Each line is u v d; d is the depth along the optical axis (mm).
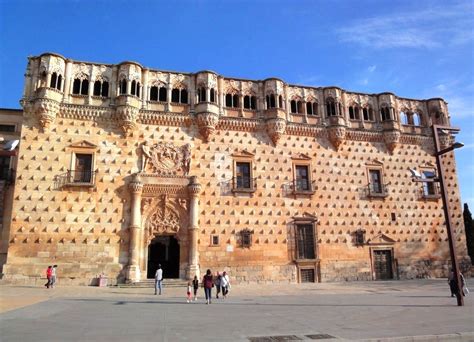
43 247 35344
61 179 37062
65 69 39500
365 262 43531
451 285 28750
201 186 40156
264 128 43750
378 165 46875
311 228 42719
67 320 17797
